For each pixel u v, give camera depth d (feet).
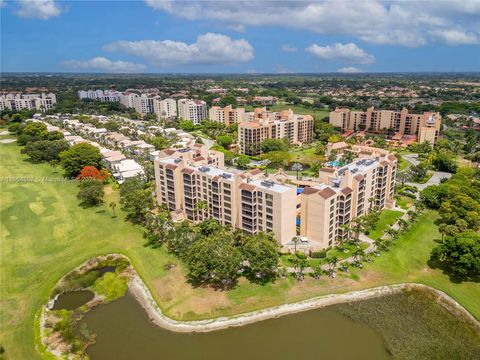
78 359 285.64
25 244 458.91
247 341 303.07
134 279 391.24
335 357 285.64
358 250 407.64
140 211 497.87
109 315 337.31
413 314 331.98
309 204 427.74
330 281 373.81
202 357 287.07
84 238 473.26
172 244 441.68
